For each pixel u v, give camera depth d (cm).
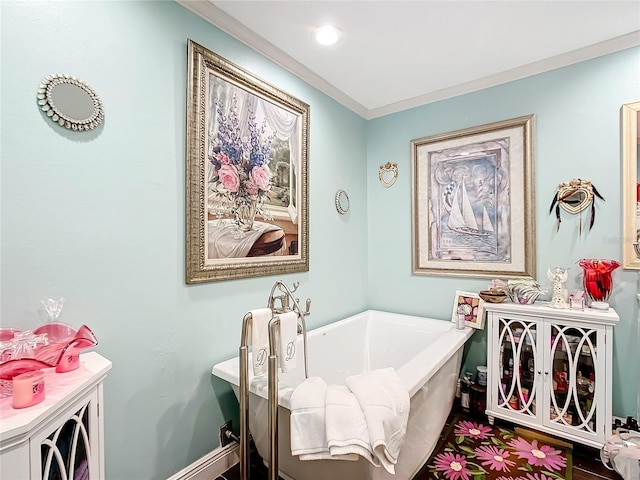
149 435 139
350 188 278
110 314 126
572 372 182
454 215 253
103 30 125
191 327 155
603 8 162
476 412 220
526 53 204
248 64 184
